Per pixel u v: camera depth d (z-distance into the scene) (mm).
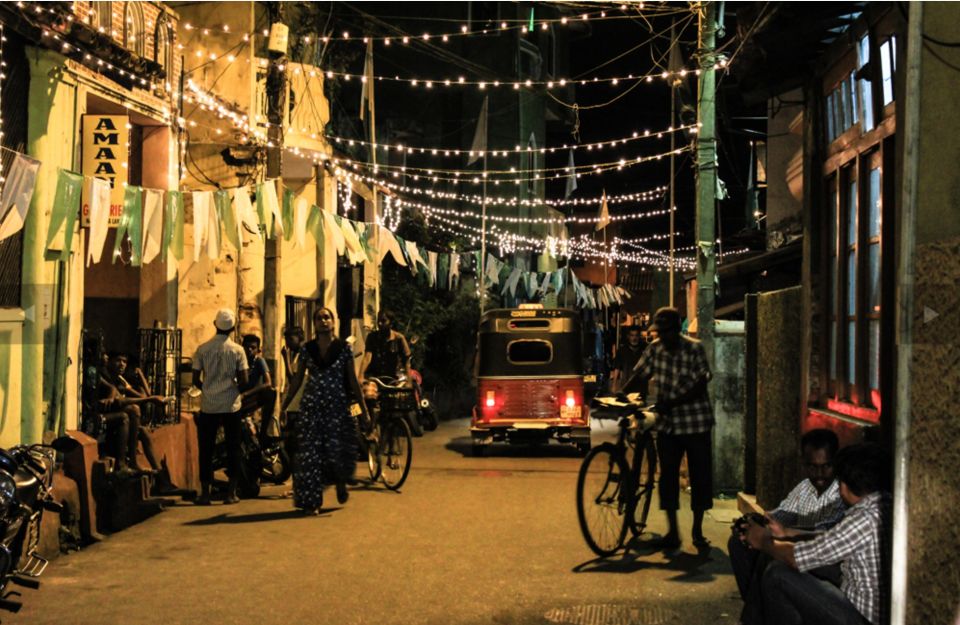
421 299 23781
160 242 8922
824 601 4426
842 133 7723
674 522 8281
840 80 7703
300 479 9695
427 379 23203
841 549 4383
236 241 9547
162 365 11617
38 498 6180
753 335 10164
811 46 7844
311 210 11469
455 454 15758
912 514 3625
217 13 16109
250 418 11609
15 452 6148
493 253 31328
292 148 16172
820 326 8047
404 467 11383
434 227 25656
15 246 9047
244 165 15359
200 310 14875
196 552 7941
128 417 9812
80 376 9852
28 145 9266
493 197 31734
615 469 8211
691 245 41094
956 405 3383
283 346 15227
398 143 30438
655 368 8391
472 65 28469
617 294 32750
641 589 6828
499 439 15781
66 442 6348
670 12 12930
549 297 31062
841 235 7695
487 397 15852
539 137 34031
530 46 32969
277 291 12930
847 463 4465
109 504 8766
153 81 11719
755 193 27188
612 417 22984
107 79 10727
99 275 13039
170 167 12383
